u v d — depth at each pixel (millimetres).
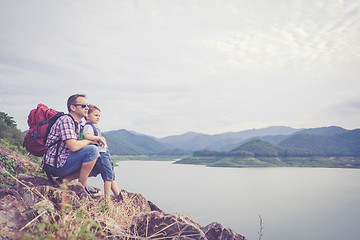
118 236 3207
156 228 3523
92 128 4445
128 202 4242
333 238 89125
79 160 4141
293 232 94562
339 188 186625
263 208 130250
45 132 4039
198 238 3482
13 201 3129
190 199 134250
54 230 2473
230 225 92438
